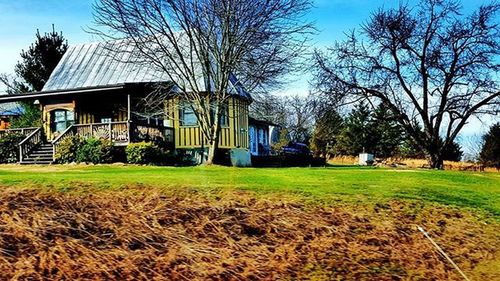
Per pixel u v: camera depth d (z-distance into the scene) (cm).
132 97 2542
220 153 2506
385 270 545
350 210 716
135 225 595
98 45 2894
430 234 662
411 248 613
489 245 650
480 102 3130
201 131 2478
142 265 508
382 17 3244
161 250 546
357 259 568
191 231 600
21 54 3841
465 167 3828
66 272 478
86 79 2706
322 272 527
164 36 2308
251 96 2384
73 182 770
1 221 565
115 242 552
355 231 647
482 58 3064
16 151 2317
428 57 3200
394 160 4600
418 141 3378
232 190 768
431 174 1302
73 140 2198
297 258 557
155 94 2370
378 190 858
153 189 741
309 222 656
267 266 532
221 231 606
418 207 766
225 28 2139
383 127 5019
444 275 543
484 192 980
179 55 2194
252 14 2134
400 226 677
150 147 2133
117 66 2722
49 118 2636
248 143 2800
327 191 815
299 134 5709
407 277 531
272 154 3394
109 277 478
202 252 550
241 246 578
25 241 528
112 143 2217
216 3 2112
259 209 685
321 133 5006
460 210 780
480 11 3055
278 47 2184
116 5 2164
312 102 3528
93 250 528
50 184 745
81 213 612
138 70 2655
